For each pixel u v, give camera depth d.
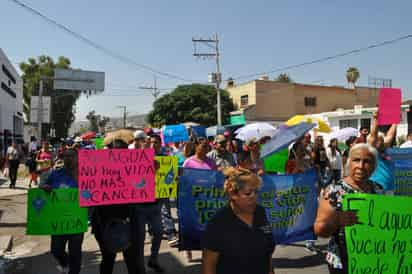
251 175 2.64
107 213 4.25
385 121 5.03
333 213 2.68
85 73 34.72
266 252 2.63
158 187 5.45
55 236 4.84
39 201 4.55
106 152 4.32
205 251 2.62
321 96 46.03
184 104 42.50
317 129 11.16
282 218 5.34
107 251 4.06
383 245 2.81
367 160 2.88
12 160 14.54
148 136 7.59
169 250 6.45
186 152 7.89
